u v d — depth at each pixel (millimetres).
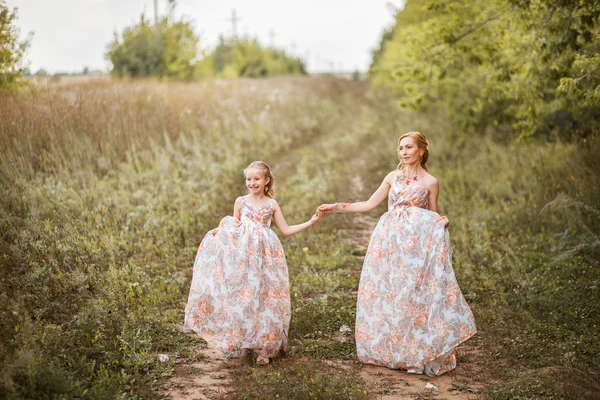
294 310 5227
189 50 22016
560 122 10211
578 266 6051
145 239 6715
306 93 26016
